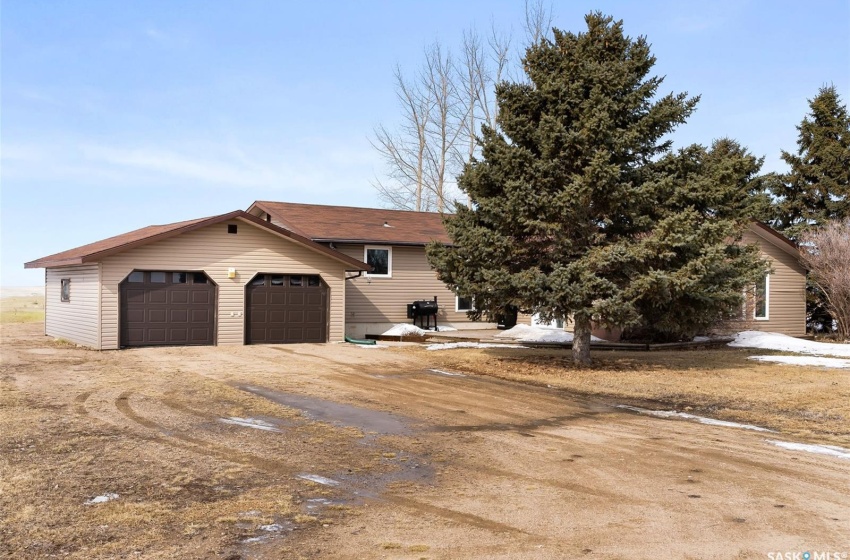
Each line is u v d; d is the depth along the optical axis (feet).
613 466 26.17
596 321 50.55
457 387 45.52
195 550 17.39
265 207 91.56
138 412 34.60
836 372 53.11
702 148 53.93
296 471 24.85
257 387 43.01
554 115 53.31
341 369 52.65
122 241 72.02
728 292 52.21
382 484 23.50
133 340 63.57
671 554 17.42
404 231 87.04
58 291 75.66
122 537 18.16
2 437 28.66
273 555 17.15
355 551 17.48
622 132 51.21
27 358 55.62
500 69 124.06
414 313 83.25
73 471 24.07
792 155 101.19
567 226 52.90
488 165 54.70
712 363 58.29
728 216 58.23
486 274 51.19
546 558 17.10
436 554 17.33
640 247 49.49
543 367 55.16
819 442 31.09
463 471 25.26
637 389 45.55
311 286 72.02
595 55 54.03
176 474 24.02
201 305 66.54
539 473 25.11
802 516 20.49
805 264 83.30
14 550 17.16
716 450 29.09
